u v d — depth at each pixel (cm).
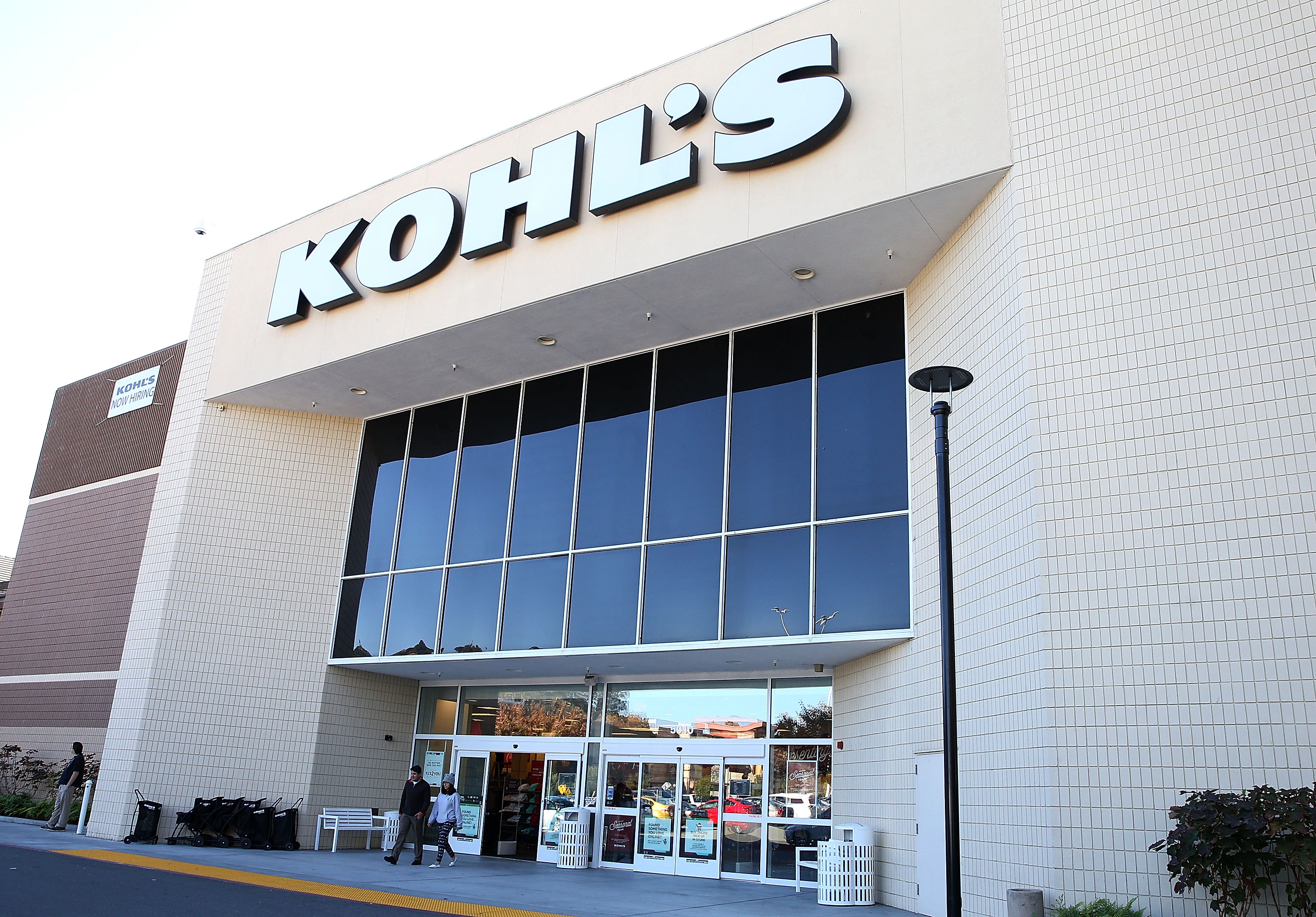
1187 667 931
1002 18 1209
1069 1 1171
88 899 1012
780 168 1318
